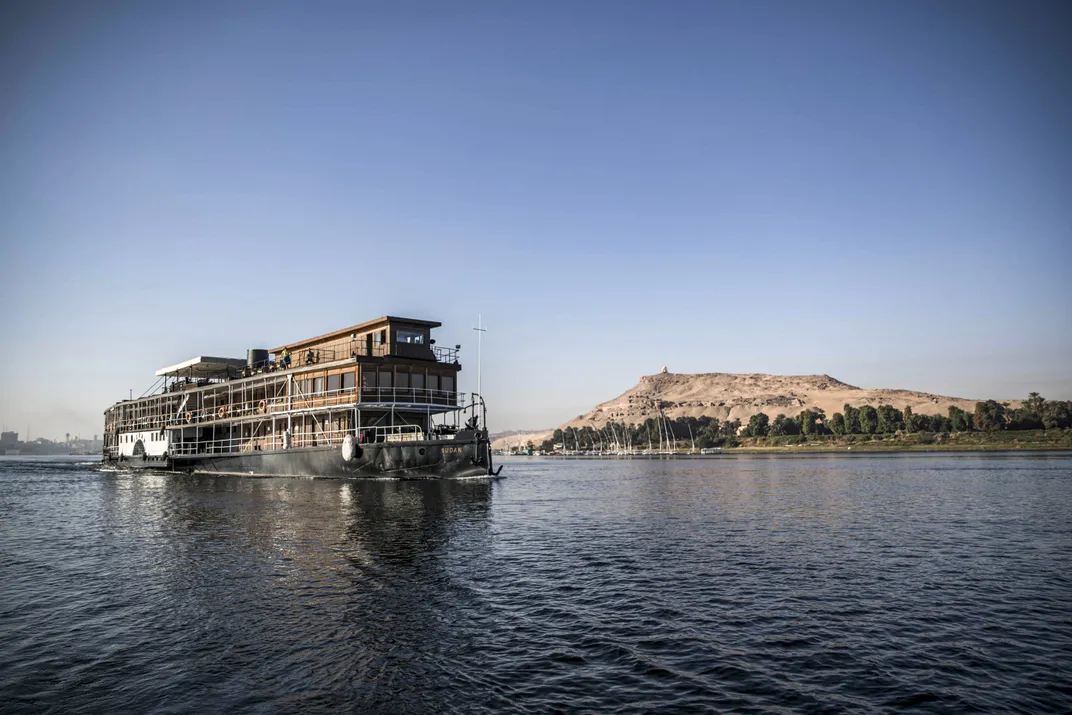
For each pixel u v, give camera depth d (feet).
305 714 38.55
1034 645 51.29
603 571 75.92
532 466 506.48
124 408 308.19
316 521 111.96
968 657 48.62
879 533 106.32
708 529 110.73
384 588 66.33
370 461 182.70
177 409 265.95
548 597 64.03
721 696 41.50
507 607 60.39
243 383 225.76
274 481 200.64
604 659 47.65
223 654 47.85
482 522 113.60
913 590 68.13
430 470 181.37
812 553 88.12
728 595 65.51
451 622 55.62
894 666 46.73
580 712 39.06
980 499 162.09
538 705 39.99
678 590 67.31
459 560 80.79
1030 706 40.34
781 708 39.88
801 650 49.85
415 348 199.21
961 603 63.26
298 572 73.05
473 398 195.93
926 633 54.13
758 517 127.75
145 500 156.04
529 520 120.47
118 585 67.92
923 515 130.41
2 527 113.09
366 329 204.44
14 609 59.36
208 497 157.79
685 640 51.80
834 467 355.77
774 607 61.36
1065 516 127.54
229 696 40.91
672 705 40.09
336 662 46.37
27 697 40.70
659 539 99.35
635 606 61.21
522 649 49.42
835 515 130.93
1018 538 101.09
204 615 56.95
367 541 92.73
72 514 131.03
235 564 77.41
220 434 247.29
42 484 230.89
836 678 44.55
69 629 53.47
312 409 192.54
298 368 202.90
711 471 340.59
